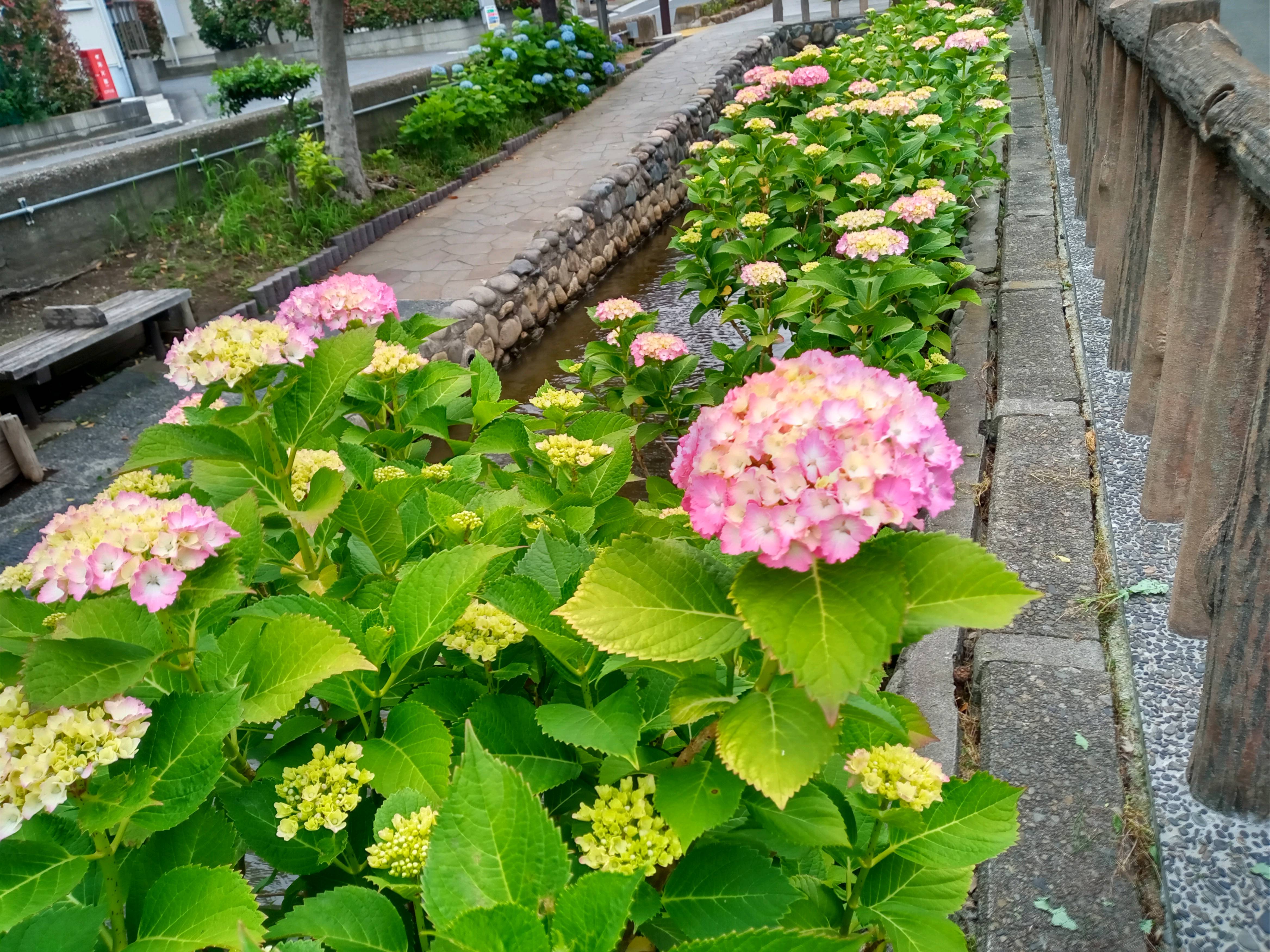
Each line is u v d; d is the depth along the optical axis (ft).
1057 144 22.68
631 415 14.12
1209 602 6.33
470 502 6.91
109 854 3.84
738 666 4.54
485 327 23.77
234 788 4.63
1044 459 10.29
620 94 47.21
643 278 31.37
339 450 6.78
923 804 4.10
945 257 16.26
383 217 30.25
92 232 25.96
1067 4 21.89
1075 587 8.38
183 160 28.94
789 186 19.34
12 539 15.74
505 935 2.81
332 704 5.11
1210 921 5.29
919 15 31.12
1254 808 5.75
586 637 3.59
